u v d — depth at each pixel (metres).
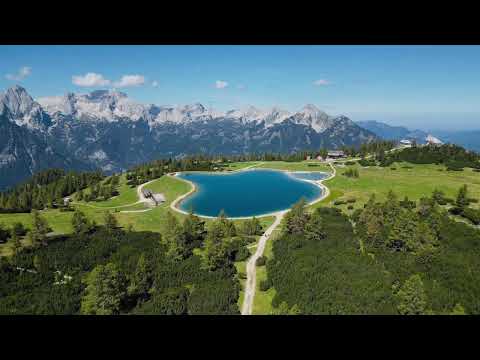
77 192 164.25
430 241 70.44
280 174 197.25
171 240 87.38
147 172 196.88
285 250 82.06
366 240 81.69
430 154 176.38
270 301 65.44
